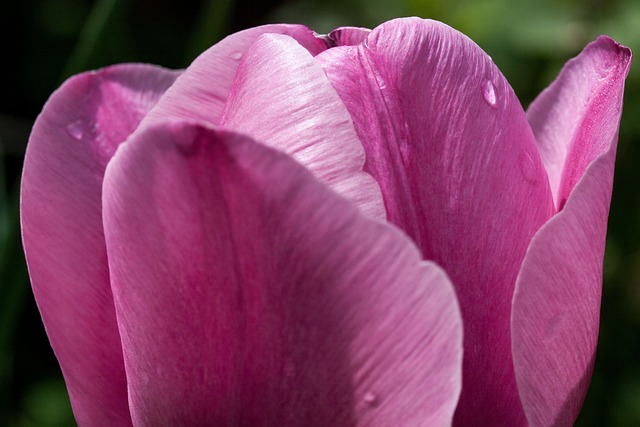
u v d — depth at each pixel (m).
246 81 0.23
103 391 0.25
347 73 0.23
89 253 0.25
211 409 0.22
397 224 0.23
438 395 0.21
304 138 0.22
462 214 0.23
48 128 0.25
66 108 0.26
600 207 0.23
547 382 0.23
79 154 0.26
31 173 0.25
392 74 0.23
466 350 0.23
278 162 0.21
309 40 0.24
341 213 0.21
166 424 0.23
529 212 0.23
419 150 0.23
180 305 0.22
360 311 0.21
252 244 0.21
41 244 0.25
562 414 0.23
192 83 0.24
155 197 0.21
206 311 0.22
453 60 0.23
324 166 0.22
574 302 0.23
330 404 0.22
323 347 0.21
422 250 0.23
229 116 0.23
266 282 0.21
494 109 0.23
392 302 0.21
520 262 0.23
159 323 0.22
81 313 0.25
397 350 0.21
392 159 0.23
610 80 0.25
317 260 0.21
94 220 0.25
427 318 0.21
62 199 0.25
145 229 0.22
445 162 0.23
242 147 0.21
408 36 0.23
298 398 0.22
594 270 0.23
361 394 0.21
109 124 0.26
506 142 0.23
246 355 0.22
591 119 0.25
